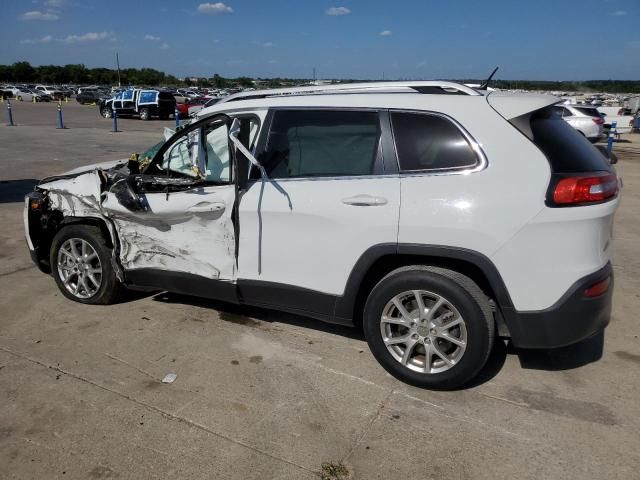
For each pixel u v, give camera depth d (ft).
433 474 8.66
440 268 10.72
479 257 10.16
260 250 12.34
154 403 10.52
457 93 11.19
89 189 14.43
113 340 13.17
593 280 9.98
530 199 9.86
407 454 9.13
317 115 11.83
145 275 14.26
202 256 13.20
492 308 10.91
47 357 12.28
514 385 11.30
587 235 9.92
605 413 10.32
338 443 9.41
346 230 11.18
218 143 13.29
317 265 11.70
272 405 10.52
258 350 12.76
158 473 8.63
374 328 11.37
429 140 10.76
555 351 12.83
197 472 8.66
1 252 20.26
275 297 12.44
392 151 10.98
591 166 10.25
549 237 9.86
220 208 12.54
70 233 14.98
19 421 9.88
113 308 15.12
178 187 13.34
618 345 13.19
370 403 10.62
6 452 9.05
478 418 10.14
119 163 17.11
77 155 49.96
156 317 14.56
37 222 15.78
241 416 10.14
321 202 11.38
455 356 10.73
